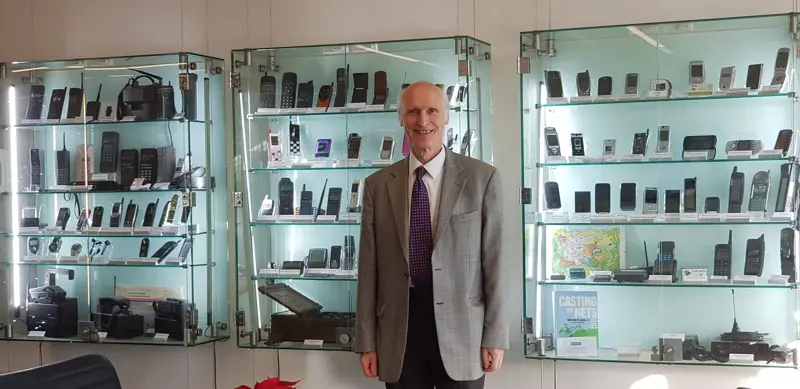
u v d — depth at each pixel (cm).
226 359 456
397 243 314
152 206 438
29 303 455
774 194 375
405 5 427
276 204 426
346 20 435
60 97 449
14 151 457
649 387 403
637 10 399
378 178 326
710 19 369
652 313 391
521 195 392
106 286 444
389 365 316
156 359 466
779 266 375
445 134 396
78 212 450
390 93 409
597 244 393
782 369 388
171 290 434
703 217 380
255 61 423
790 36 368
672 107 386
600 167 393
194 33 456
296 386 446
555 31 386
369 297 325
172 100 429
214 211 441
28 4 482
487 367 317
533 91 390
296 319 420
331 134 419
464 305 311
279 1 444
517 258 415
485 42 414
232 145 449
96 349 473
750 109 377
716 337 385
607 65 388
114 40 469
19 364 483
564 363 412
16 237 458
